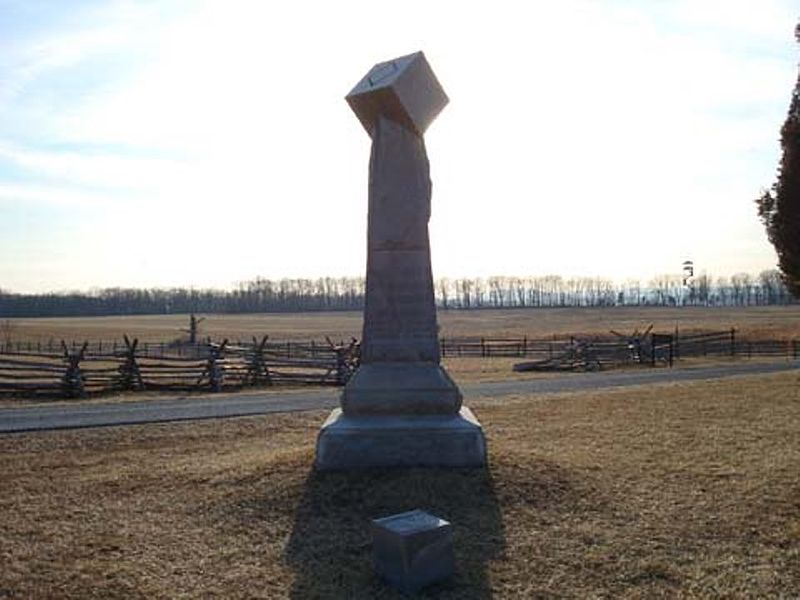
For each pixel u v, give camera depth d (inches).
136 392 835.4
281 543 264.2
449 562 230.8
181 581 232.7
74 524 290.4
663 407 572.7
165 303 6752.0
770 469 347.9
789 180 672.4
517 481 317.1
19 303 6097.4
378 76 369.7
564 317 4421.8
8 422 569.9
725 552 249.4
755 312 4685.0
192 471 366.6
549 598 217.9
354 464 331.3
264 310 6840.6
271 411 633.0
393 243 366.3
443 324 3693.4
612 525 275.9
